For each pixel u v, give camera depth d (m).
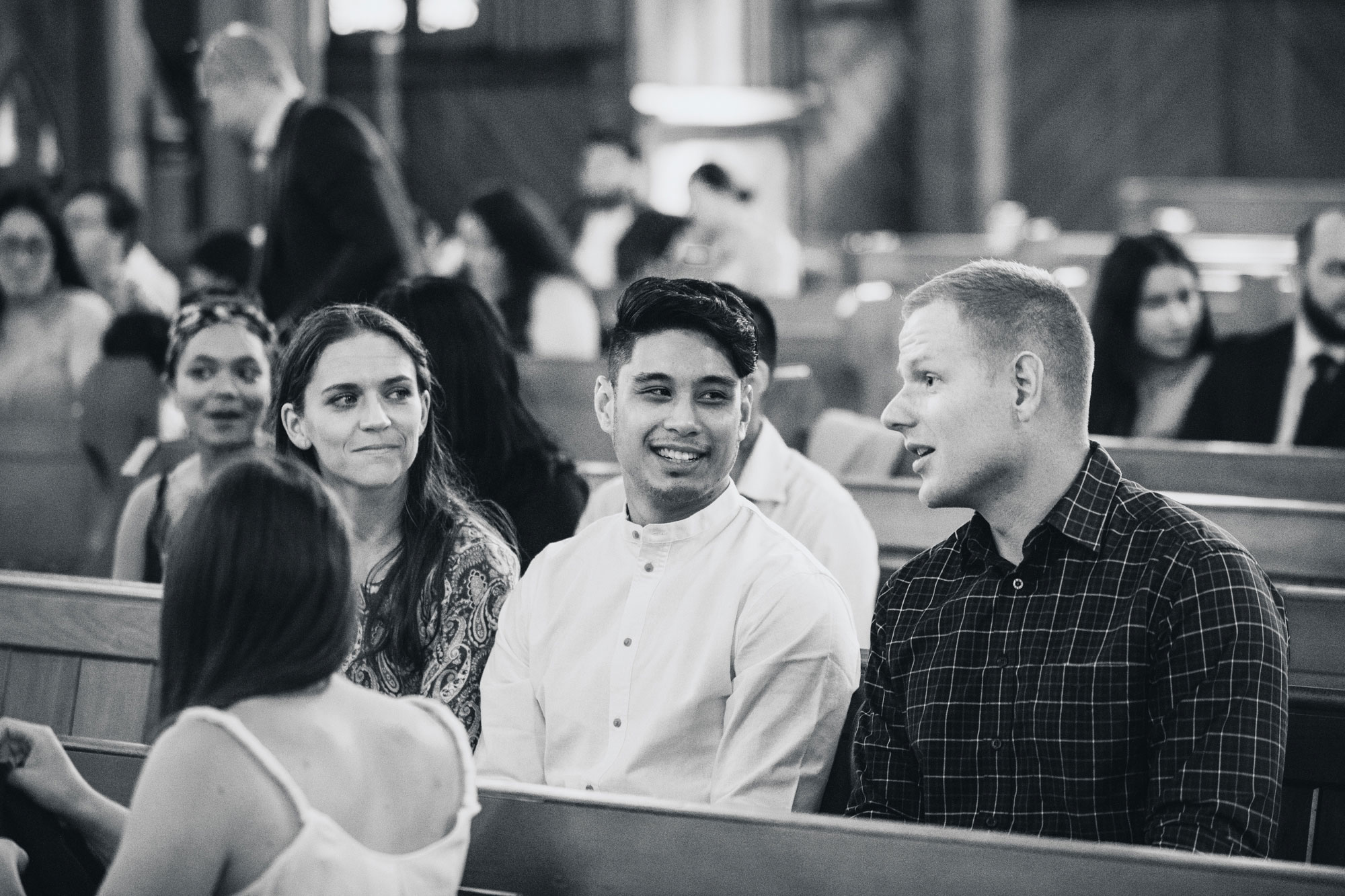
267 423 4.40
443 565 4.04
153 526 5.37
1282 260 15.55
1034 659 3.27
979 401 3.30
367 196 7.14
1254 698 3.05
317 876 2.41
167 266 15.52
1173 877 2.54
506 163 20.25
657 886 2.86
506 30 20.03
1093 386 7.45
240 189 16.34
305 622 2.54
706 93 19.95
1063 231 21.88
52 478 7.77
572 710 3.70
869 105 21.47
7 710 4.53
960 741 3.33
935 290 3.38
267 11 16.03
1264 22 21.14
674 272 12.02
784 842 2.78
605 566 3.79
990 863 2.65
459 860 2.66
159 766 2.43
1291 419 7.32
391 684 3.99
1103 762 3.19
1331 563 5.19
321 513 2.59
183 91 16.94
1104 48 21.58
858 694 3.73
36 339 8.71
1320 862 3.50
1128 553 3.24
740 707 3.57
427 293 4.80
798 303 12.27
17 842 3.10
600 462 8.02
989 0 20.84
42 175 14.48
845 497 4.88
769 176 20.59
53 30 14.73
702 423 3.66
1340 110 21.02
